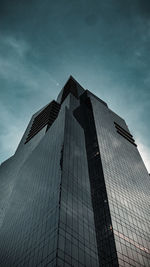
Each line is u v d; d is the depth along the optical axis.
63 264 38.75
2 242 65.81
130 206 82.00
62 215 48.06
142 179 112.06
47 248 42.66
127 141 144.00
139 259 61.12
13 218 70.69
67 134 78.56
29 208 63.94
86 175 71.44
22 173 95.75
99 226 70.38
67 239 44.06
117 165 103.44
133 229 71.06
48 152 79.56
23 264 46.22
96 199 80.44
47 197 57.81
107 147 111.50
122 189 88.50
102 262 60.06
